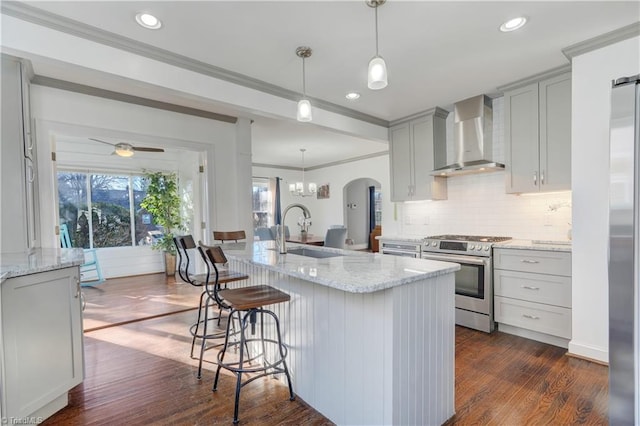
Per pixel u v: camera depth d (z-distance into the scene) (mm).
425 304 1727
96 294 4750
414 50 2605
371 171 7637
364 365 1678
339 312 1810
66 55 2150
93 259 5699
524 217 3482
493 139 3725
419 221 4469
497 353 2723
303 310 2084
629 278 1501
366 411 1677
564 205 3205
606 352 2480
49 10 2020
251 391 2207
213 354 2791
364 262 2020
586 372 2381
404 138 4371
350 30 2309
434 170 3908
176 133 4004
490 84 3322
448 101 3807
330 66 2854
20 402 1728
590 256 2535
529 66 2922
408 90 3465
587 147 2529
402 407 1599
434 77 3141
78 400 2104
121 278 5914
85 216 5801
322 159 8188
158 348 2910
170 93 2697
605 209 2457
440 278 1829
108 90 3443
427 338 1740
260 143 6238
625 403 1531
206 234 4332
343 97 3627
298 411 1986
